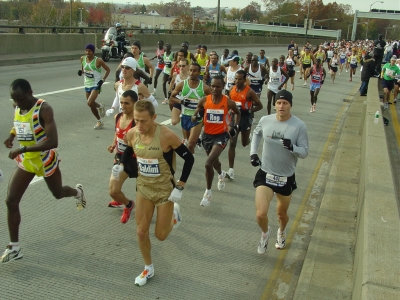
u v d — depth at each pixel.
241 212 6.20
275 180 4.75
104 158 8.03
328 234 5.35
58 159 4.79
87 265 4.59
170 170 4.25
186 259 4.86
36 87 14.20
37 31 30.64
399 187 7.45
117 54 23.42
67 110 11.46
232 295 4.27
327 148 9.90
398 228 3.69
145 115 3.94
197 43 40.53
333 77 23.97
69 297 4.05
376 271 3.06
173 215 4.59
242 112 7.61
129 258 4.79
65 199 6.14
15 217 4.48
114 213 5.84
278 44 62.97
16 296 4.01
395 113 15.14
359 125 12.34
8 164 7.27
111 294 4.14
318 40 84.19
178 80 8.41
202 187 7.06
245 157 8.86
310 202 6.70
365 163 5.49
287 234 5.61
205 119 6.36
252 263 4.88
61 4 49.78
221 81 6.18
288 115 4.70
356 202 6.38
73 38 24.52
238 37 49.69
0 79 15.06
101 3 79.19
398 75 15.38
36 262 4.57
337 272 4.48
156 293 4.21
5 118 10.02
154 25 104.81
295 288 4.43
